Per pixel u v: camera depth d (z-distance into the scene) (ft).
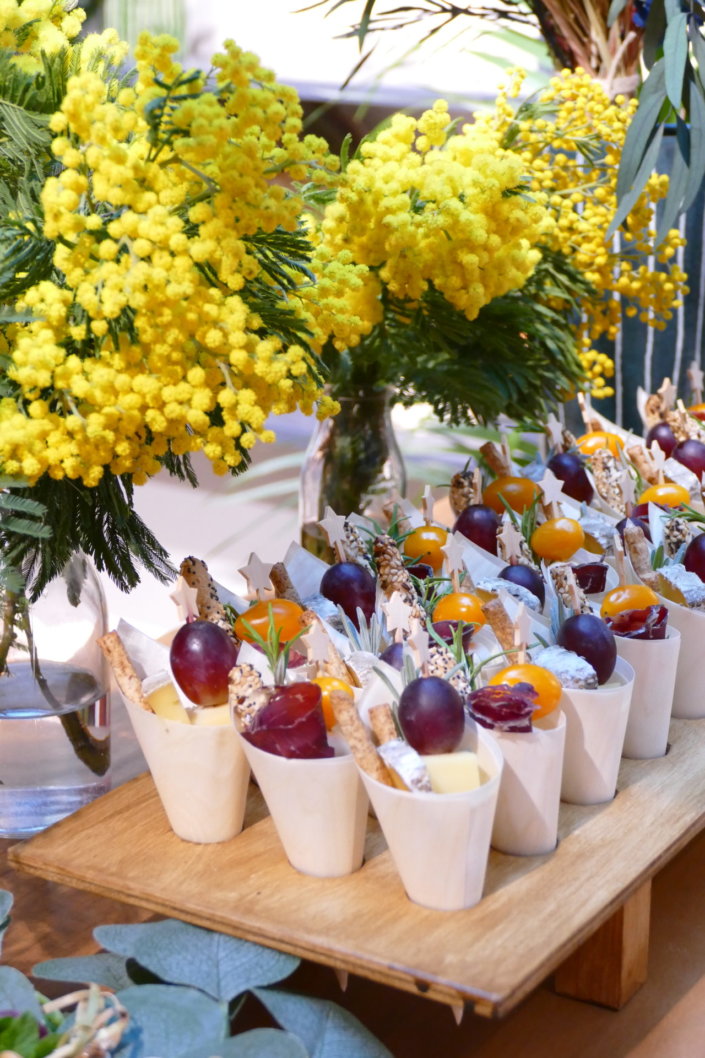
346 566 3.24
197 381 2.47
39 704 3.05
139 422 2.52
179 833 2.74
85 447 2.54
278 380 2.57
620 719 2.80
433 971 2.22
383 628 3.13
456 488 4.02
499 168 3.33
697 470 4.38
